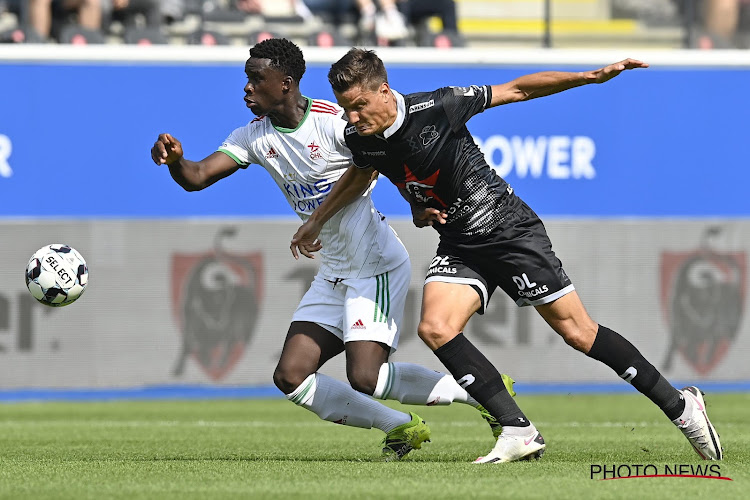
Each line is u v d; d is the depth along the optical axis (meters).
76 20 46.97
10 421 33.31
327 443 25.36
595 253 45.53
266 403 41.06
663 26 51.03
